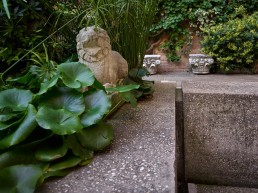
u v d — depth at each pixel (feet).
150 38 15.06
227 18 14.14
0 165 2.36
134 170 2.49
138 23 5.55
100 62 4.33
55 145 2.64
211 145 4.77
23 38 5.43
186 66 15.03
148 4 5.68
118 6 5.08
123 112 4.29
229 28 12.87
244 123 4.59
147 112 4.28
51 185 2.29
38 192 2.19
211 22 14.07
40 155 2.47
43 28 5.79
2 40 5.37
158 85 6.56
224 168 4.78
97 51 4.25
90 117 2.92
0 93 3.04
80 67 3.46
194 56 13.33
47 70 3.88
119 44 5.44
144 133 3.40
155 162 2.63
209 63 13.21
